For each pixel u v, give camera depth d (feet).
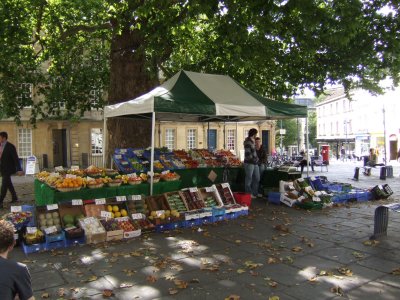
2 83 41.91
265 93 45.57
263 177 35.78
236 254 17.72
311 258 17.10
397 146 134.51
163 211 22.82
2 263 7.33
